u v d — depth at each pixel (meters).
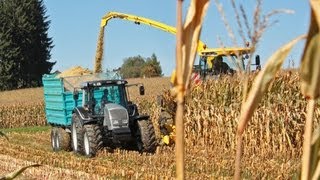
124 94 19.25
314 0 2.28
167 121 20.05
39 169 16.47
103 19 26.80
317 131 2.60
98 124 18.55
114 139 18.09
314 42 2.33
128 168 15.51
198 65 23.25
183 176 2.42
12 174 3.63
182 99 2.45
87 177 15.12
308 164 2.49
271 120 18.70
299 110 18.28
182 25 2.45
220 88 20.91
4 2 82.81
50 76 23.89
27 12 83.56
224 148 20.27
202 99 21.56
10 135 30.83
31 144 25.69
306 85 2.39
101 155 18.00
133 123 18.88
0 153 21.47
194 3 2.55
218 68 22.88
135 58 92.50
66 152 21.09
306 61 2.36
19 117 45.12
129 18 26.61
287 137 18.30
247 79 2.58
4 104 47.03
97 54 26.53
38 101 49.44
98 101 19.03
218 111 20.86
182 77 2.46
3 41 81.69
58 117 22.05
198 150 19.94
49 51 87.19
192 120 21.95
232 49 2.59
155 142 18.33
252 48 2.47
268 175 14.13
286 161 16.36
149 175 14.12
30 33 83.56
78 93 19.58
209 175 14.44
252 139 19.17
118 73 23.17
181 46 2.45
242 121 2.59
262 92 2.56
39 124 45.69
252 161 16.19
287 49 2.50
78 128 18.84
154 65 89.81
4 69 82.00
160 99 21.00
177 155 2.43
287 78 18.58
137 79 66.88
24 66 84.00
